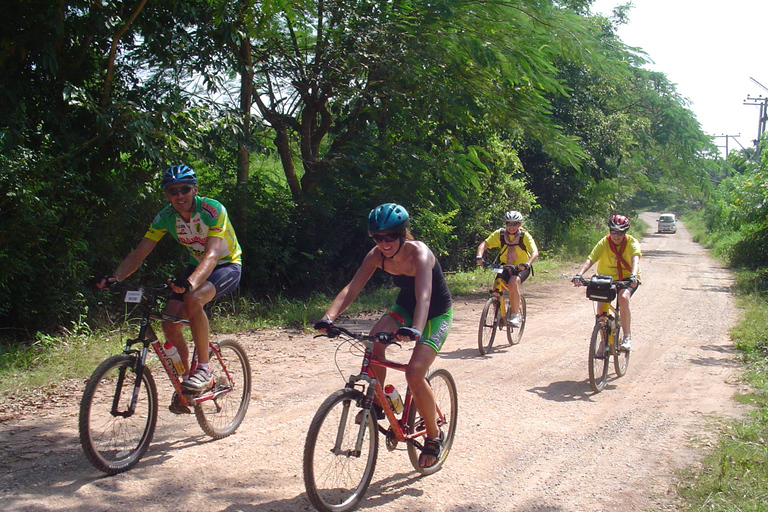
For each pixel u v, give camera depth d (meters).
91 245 8.94
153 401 4.30
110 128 8.29
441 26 11.86
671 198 43.22
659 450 4.77
